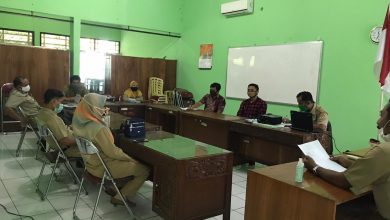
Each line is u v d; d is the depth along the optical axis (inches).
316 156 80.0
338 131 182.9
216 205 96.7
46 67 243.6
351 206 78.4
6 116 230.7
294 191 65.4
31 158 170.6
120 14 269.3
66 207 113.2
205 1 272.1
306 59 197.2
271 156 149.6
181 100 262.4
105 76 290.5
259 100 191.2
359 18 170.7
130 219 106.3
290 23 205.9
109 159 98.3
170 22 294.7
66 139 119.6
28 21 319.0
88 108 99.8
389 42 124.4
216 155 94.1
